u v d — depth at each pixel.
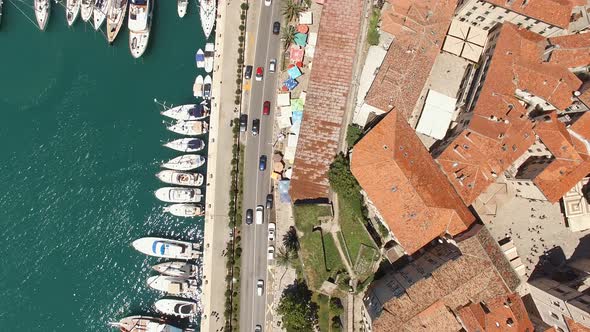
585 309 73.81
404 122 84.75
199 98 98.69
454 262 78.12
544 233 90.62
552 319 83.44
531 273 90.38
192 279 95.38
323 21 92.56
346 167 87.19
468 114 87.38
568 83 84.88
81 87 101.56
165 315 95.50
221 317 94.06
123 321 94.69
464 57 90.56
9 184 101.00
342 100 91.12
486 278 77.19
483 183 84.88
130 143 100.00
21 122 101.62
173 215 97.31
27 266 99.06
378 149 81.62
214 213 95.62
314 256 90.81
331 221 91.50
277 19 97.31
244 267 94.25
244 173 95.50
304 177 91.12
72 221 99.75
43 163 101.31
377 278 90.31
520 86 86.25
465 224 81.75
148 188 98.75
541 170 85.12
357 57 92.19
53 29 101.94
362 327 90.44
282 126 94.94
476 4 84.50
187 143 97.19
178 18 100.38
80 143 100.94
